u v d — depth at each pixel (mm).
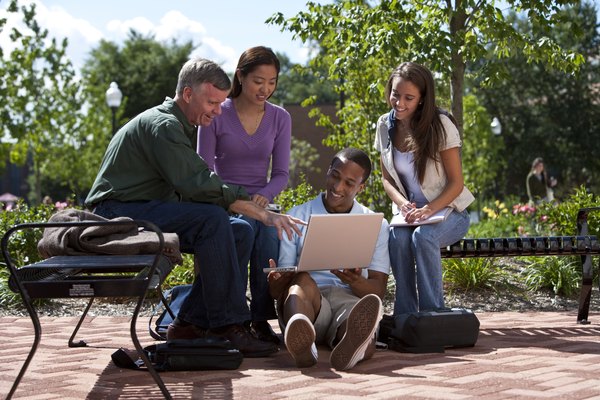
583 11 36125
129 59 44188
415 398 3178
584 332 5082
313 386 3439
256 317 4559
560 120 38469
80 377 3672
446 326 4340
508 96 39188
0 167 22000
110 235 3492
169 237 3523
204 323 4301
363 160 4484
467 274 6832
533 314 6035
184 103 4141
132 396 3279
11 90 20891
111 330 5215
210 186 3893
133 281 3037
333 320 4324
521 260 7734
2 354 4328
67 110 26906
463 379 3557
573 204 8555
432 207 4723
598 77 38469
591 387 3357
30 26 21531
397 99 4754
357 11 8375
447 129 4766
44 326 5387
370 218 4172
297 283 4176
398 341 4418
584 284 5508
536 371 3740
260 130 4891
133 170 4070
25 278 3135
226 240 3979
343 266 4254
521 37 8023
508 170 39375
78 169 31234
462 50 7809
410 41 7777
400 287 4840
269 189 4836
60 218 3541
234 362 3805
